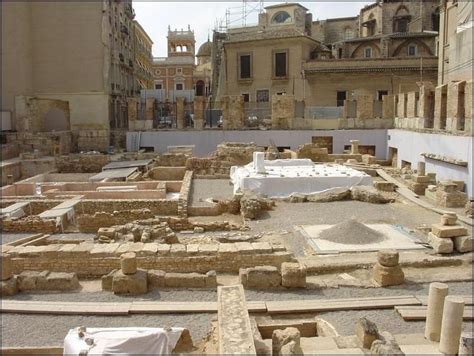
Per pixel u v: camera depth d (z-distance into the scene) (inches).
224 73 2187.5
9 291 483.5
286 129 1566.2
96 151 1587.1
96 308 448.1
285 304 455.8
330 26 2662.4
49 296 482.6
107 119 1674.5
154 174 1242.6
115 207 848.3
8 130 1583.4
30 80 1662.2
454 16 1541.6
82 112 1669.5
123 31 1959.9
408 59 1930.4
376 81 1961.1
